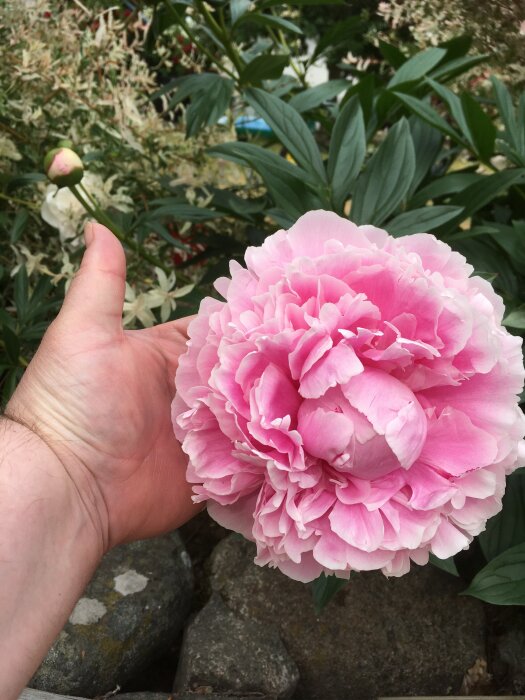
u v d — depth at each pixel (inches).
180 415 9.8
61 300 18.9
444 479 9.4
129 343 11.8
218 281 10.6
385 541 9.3
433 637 16.9
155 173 21.0
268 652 16.3
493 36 16.8
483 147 17.6
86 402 11.0
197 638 16.6
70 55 19.4
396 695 16.6
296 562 9.5
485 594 13.0
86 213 18.5
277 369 9.5
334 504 9.6
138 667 16.6
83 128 19.9
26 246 20.9
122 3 23.3
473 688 16.6
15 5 19.3
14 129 20.1
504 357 9.8
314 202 15.1
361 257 9.5
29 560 9.7
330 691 16.6
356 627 16.9
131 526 11.9
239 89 20.7
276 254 10.2
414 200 17.6
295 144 16.2
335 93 21.7
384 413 8.9
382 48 23.3
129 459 11.6
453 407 9.9
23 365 18.3
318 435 9.1
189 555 19.7
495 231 15.0
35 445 10.5
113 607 16.4
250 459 9.2
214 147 16.2
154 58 25.6
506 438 9.7
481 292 10.4
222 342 9.4
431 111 17.0
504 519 16.1
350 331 9.3
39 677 15.2
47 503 10.1
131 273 19.5
